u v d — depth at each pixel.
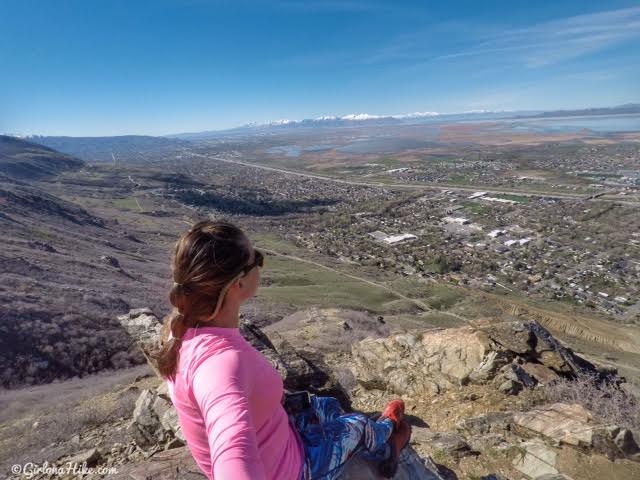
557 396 6.49
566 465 4.74
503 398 6.73
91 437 7.44
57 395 12.77
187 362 1.41
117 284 30.00
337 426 2.03
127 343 19.88
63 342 18.06
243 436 1.17
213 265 1.37
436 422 6.66
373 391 8.44
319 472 1.83
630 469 4.62
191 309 1.45
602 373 7.73
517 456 5.02
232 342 1.45
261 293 39.31
